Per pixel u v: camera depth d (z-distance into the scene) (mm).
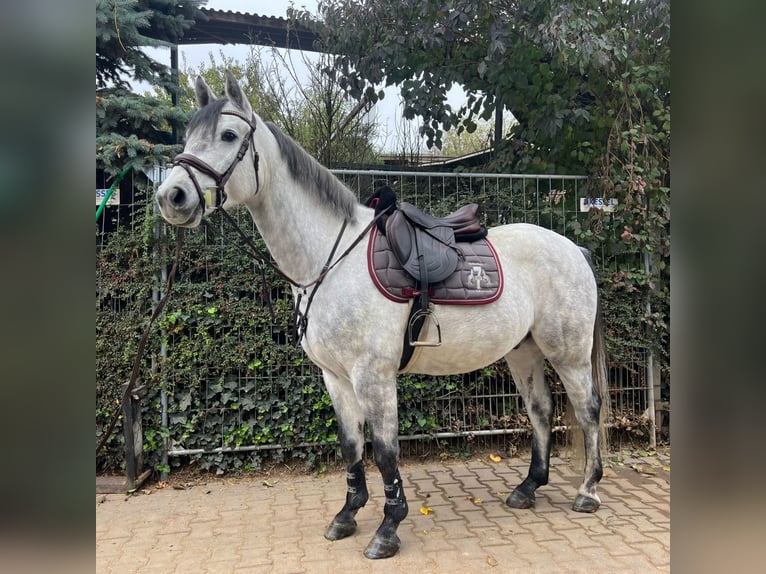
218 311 3355
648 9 4008
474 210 2598
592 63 3855
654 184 3822
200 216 1955
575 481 3221
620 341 3764
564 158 4297
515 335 2451
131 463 3146
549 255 2594
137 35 3945
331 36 5023
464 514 2766
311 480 3361
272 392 3439
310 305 2271
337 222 2336
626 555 2293
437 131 4773
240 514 2846
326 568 2230
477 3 4129
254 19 5602
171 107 4027
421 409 3629
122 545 2498
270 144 2215
